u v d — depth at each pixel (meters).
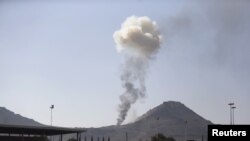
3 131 121.38
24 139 122.75
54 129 119.50
